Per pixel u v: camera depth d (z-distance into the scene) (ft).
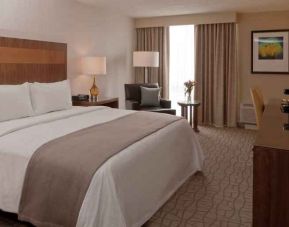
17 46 12.92
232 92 21.03
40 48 14.17
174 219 8.67
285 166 5.57
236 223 8.43
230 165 13.17
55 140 8.27
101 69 16.83
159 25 22.11
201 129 20.54
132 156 7.72
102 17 19.16
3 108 10.40
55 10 15.34
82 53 17.57
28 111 11.40
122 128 9.88
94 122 10.90
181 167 10.91
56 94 12.92
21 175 7.54
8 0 12.72
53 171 7.11
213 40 21.07
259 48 20.42
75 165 6.98
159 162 9.11
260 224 5.86
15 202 7.64
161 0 16.65
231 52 20.70
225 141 17.33
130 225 7.41
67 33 16.28
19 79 13.07
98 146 7.84
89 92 18.42
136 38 23.21
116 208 6.63
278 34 19.85
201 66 21.62
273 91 20.49
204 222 8.50
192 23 21.12
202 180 11.50
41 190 7.18
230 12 20.03
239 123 21.47
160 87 21.75
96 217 6.53
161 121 11.15
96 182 6.66
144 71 23.08
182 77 22.68
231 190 10.59
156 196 8.88
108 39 19.97
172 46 22.65
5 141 8.30
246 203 9.61
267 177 5.72
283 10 19.52
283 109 9.76
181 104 19.24
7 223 8.34
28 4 13.70
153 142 8.93
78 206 6.68
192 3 17.51
